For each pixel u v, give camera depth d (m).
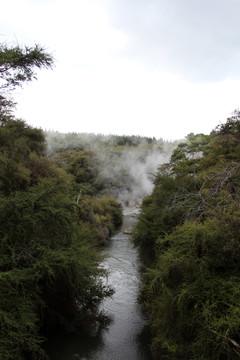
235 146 10.42
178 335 3.64
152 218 9.59
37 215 4.99
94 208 19.48
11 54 5.86
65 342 5.16
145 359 4.74
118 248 13.89
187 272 3.81
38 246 4.77
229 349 2.71
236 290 3.26
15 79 6.33
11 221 4.66
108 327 5.82
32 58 6.17
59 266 4.62
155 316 4.64
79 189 18.14
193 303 3.58
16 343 3.42
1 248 4.27
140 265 10.56
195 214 6.12
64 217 5.41
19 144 9.83
